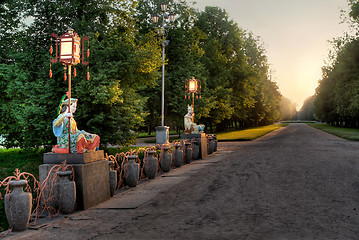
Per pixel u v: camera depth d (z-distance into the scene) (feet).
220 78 137.80
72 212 22.59
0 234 17.92
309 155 58.39
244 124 276.62
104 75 53.67
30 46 61.93
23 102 56.65
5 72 56.65
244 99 169.58
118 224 19.70
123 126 62.59
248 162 50.21
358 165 44.65
